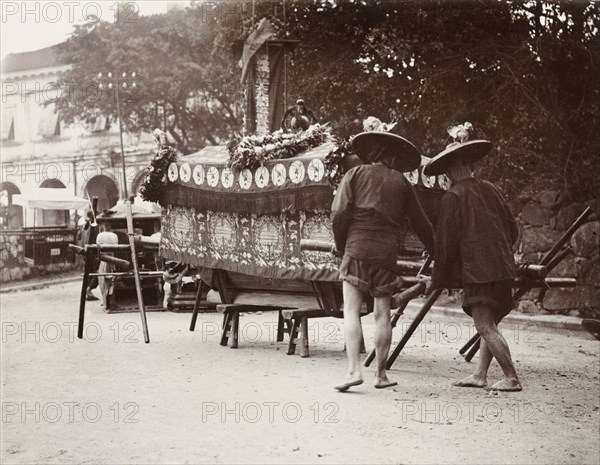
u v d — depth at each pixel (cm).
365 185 706
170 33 3278
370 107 1747
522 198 1431
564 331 1226
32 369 809
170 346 970
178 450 526
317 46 1786
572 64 1501
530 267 778
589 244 1304
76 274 2722
